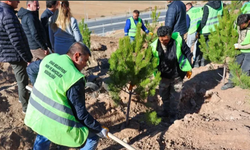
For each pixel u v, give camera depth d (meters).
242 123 3.43
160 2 79.00
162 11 37.81
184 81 5.49
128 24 7.75
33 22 3.81
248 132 3.12
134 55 3.72
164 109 4.47
